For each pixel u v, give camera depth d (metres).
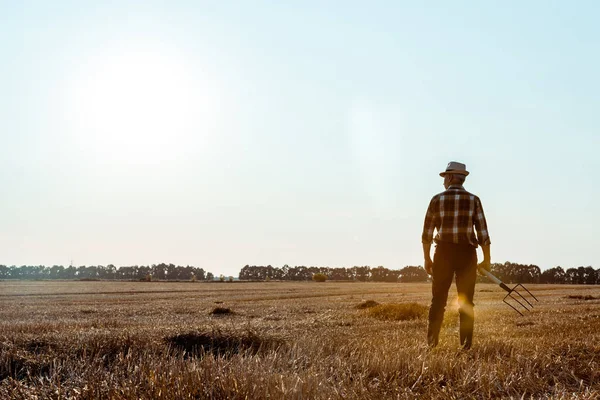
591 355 6.21
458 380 5.02
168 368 4.95
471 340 6.92
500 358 5.84
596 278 125.50
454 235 6.91
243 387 4.29
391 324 12.67
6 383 5.16
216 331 8.00
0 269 180.50
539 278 127.94
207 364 4.95
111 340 7.30
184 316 18.81
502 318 14.28
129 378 4.77
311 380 4.54
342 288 65.00
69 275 182.00
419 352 6.18
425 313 15.55
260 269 171.75
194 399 4.20
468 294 6.95
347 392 4.45
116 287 68.75
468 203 6.94
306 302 28.80
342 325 12.68
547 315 15.44
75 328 11.15
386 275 161.50
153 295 42.62
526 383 4.98
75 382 5.00
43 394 4.69
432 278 7.17
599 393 4.54
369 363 5.66
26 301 32.84
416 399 4.49
